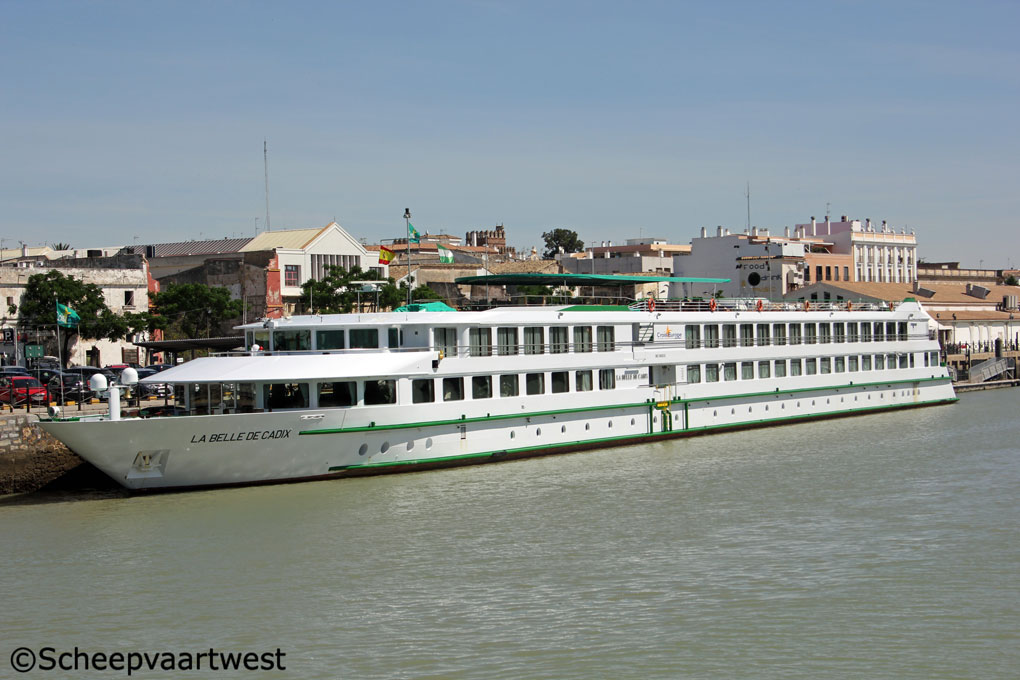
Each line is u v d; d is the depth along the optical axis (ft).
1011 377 349.61
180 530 122.42
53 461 147.33
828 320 224.33
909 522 126.72
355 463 147.64
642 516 129.18
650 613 96.48
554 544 116.88
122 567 109.81
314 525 124.16
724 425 200.13
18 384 187.52
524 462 163.63
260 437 139.13
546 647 89.25
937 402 255.70
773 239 411.75
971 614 95.86
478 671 84.94
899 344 242.99
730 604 98.63
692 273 421.59
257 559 111.75
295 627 93.71
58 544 118.21
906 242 484.33
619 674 84.28
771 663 86.07
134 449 134.00
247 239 377.50
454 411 155.12
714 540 118.93
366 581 104.88
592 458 168.45
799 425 213.46
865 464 163.84
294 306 328.90
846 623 94.02
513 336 166.30
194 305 297.94
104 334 273.33
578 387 174.40
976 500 137.80
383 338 152.97
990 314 400.06
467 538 119.03
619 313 180.86
